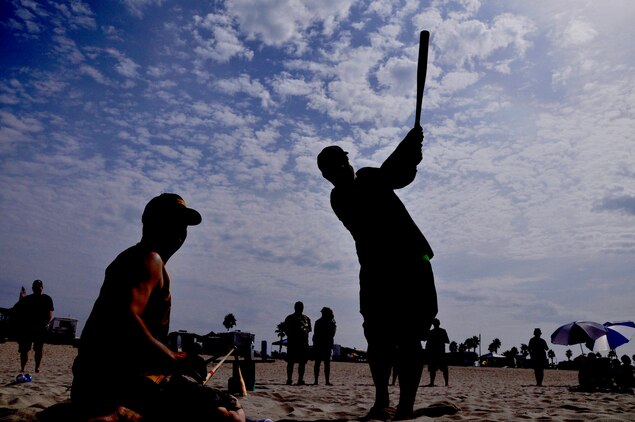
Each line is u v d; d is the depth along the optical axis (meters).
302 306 10.94
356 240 4.09
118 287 1.97
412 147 3.82
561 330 14.37
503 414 4.48
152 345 1.96
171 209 2.17
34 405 4.03
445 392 9.64
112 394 1.98
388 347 3.96
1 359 15.55
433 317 3.92
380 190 3.98
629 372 11.70
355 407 5.20
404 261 3.86
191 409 2.11
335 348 54.69
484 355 72.81
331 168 4.05
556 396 8.49
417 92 3.82
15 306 9.38
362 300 4.02
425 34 3.78
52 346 33.34
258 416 4.18
